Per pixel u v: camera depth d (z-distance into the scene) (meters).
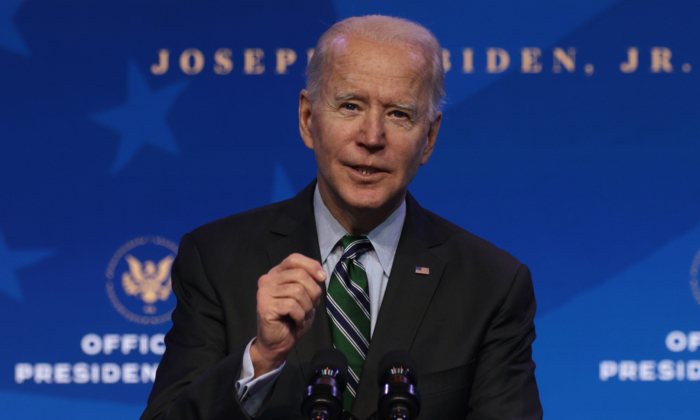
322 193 5.35
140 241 11.23
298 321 4.01
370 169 4.74
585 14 11.47
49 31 11.20
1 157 11.07
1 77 11.10
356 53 4.70
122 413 11.09
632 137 11.41
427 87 4.84
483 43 11.47
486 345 5.22
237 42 11.40
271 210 5.81
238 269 5.30
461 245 5.61
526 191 11.40
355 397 4.76
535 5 11.48
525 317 5.44
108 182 11.23
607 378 11.27
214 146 11.34
